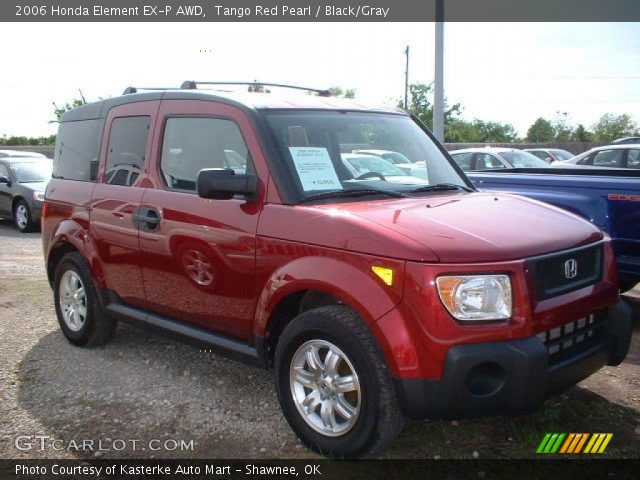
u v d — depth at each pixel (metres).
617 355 3.75
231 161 4.09
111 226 4.85
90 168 5.29
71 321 5.46
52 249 5.60
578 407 4.07
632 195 5.38
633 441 3.67
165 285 4.47
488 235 3.30
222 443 3.73
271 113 4.08
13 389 4.52
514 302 3.12
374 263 3.21
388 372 3.17
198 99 4.40
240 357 4.00
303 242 3.52
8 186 13.47
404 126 4.88
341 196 3.88
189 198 4.23
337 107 4.53
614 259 3.91
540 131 56.47
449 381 3.01
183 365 4.94
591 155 12.87
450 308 3.04
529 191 6.09
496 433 3.76
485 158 14.95
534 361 3.06
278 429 3.89
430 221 3.42
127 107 5.00
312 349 3.54
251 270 3.80
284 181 3.78
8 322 6.17
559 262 3.39
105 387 4.54
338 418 3.52
